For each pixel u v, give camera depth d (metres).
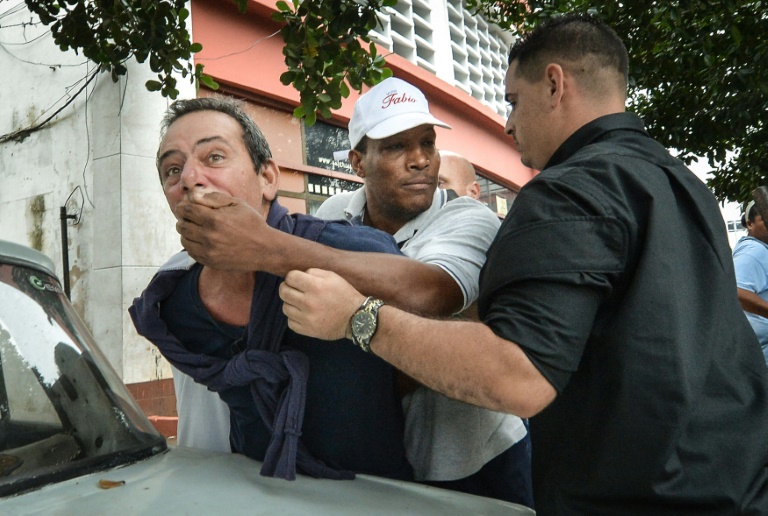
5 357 1.24
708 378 1.21
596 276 1.15
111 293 5.56
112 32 3.18
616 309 1.19
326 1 2.97
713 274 1.27
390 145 2.07
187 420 1.79
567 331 1.11
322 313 1.22
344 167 8.16
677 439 1.13
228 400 1.52
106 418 1.40
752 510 1.16
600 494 1.18
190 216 1.25
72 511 1.08
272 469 1.35
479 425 1.69
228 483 1.28
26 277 1.39
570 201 1.19
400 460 1.60
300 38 3.10
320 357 1.44
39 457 1.20
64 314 1.45
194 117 1.45
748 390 1.25
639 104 4.60
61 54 6.19
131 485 1.23
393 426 1.56
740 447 1.19
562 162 1.44
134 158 5.68
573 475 1.21
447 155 3.27
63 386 1.33
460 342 1.13
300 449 1.41
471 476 1.72
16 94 6.58
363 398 1.46
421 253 1.60
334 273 1.26
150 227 5.72
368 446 1.49
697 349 1.20
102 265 5.66
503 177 12.41
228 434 1.73
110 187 5.66
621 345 1.16
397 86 2.12
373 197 2.18
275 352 1.41
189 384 1.79
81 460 1.27
